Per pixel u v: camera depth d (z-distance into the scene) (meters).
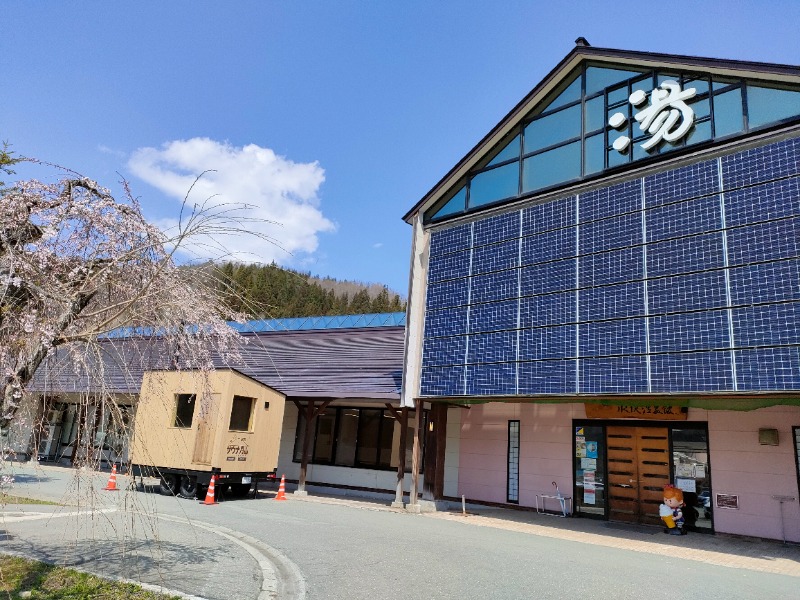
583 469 12.91
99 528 8.20
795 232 7.93
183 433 12.92
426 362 12.46
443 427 13.59
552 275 10.70
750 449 10.83
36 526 8.16
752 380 7.80
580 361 9.80
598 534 10.34
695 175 9.24
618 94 10.94
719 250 8.62
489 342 11.37
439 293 12.70
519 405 14.28
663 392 8.64
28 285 4.28
